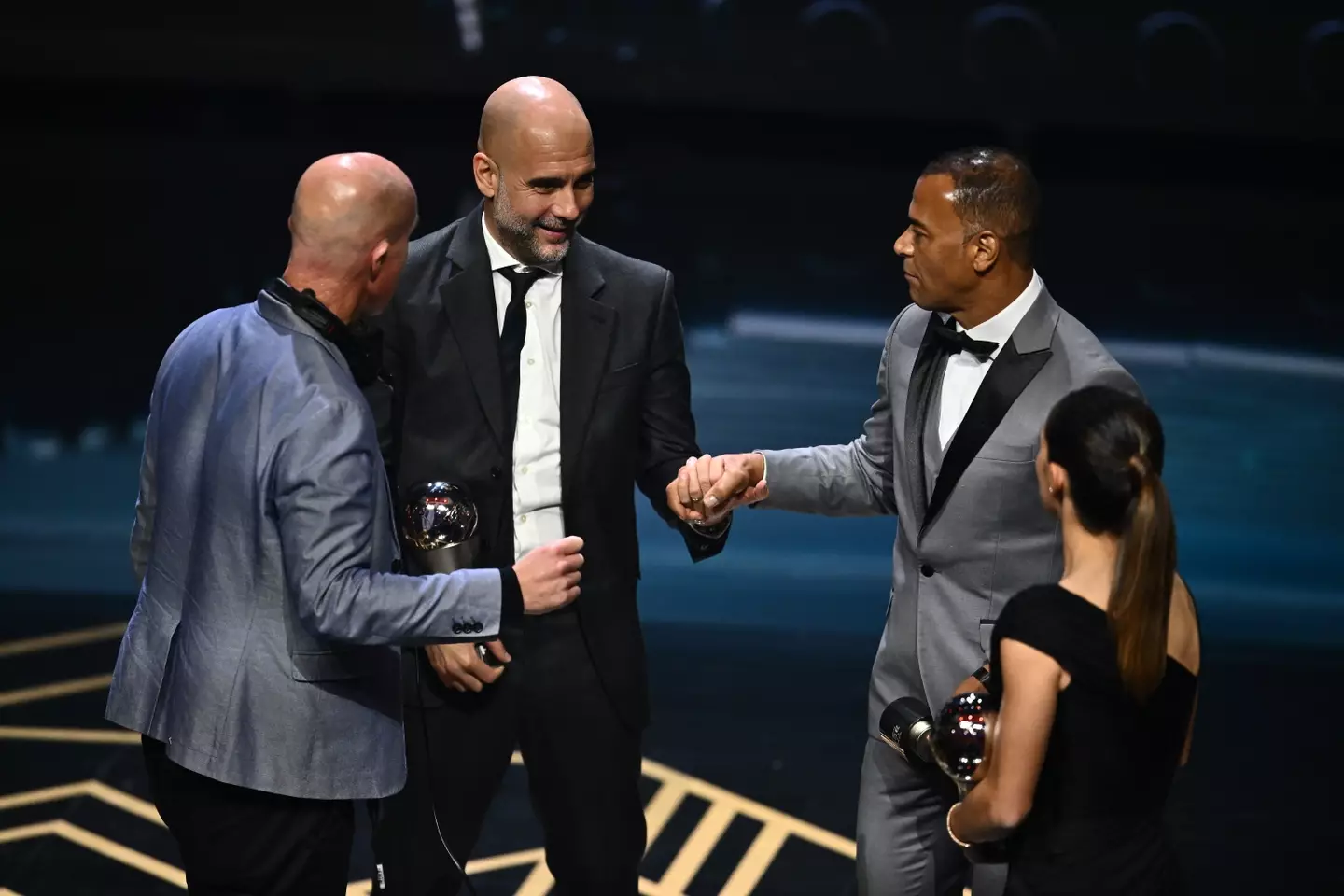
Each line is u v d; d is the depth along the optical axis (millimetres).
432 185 31688
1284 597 18031
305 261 7656
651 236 31125
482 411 8898
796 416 22562
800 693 15180
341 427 7355
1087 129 37125
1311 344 27391
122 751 13531
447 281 8984
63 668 15164
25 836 11906
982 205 7836
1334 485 21500
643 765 13469
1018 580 8148
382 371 8852
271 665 7441
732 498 9039
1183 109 36375
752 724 14398
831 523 20406
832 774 13406
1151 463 6500
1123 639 6438
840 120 37250
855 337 26625
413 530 8594
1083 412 6625
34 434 21594
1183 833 12492
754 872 11695
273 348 7535
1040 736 6496
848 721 14539
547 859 9344
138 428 22031
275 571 7422
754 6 36031
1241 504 20797
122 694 7742
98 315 25984
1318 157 37469
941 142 37188
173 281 27562
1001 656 6645
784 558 19078
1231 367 26219
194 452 7668
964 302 8102
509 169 8539
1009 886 6871
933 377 8391
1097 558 6688
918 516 8367
